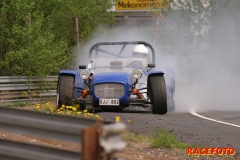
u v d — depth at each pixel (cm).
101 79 3108
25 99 3947
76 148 1989
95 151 1088
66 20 5844
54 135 1188
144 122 2673
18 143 1261
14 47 4219
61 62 4466
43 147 1223
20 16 4162
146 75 3347
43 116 1205
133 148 2106
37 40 4109
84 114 2750
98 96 3089
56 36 5797
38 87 4131
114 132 1097
